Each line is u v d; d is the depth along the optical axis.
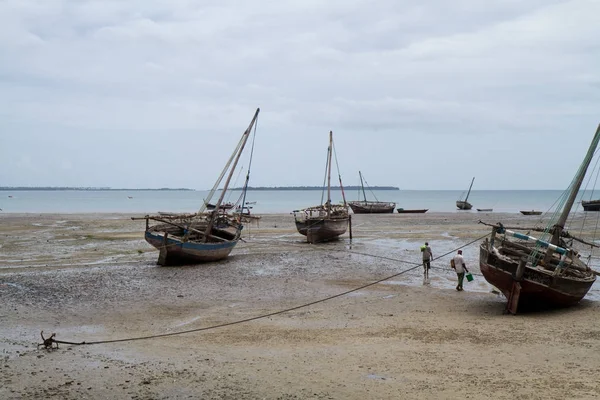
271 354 13.28
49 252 34.16
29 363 12.23
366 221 66.19
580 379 11.17
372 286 23.41
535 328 15.95
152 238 28.69
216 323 17.05
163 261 28.52
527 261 18.25
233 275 25.94
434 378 11.34
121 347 13.92
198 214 33.38
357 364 12.38
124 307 19.28
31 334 15.34
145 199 193.62
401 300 20.58
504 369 11.95
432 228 53.84
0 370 11.67
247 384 10.94
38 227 52.41
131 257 32.06
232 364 12.34
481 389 10.62
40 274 25.62
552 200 190.00
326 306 19.59
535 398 10.09
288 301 20.45
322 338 14.98
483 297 21.11
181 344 14.33
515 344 14.10
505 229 20.61
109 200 177.75
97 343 14.31
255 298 20.98
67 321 17.17
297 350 13.67
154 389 10.60
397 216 78.38
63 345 14.05
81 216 73.12
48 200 174.25
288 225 57.69
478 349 13.66
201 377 11.34
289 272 26.86
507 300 18.86
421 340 14.66
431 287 23.22
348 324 16.84
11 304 19.20
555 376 11.41
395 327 16.31
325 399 10.13
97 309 18.91
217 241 32.78
